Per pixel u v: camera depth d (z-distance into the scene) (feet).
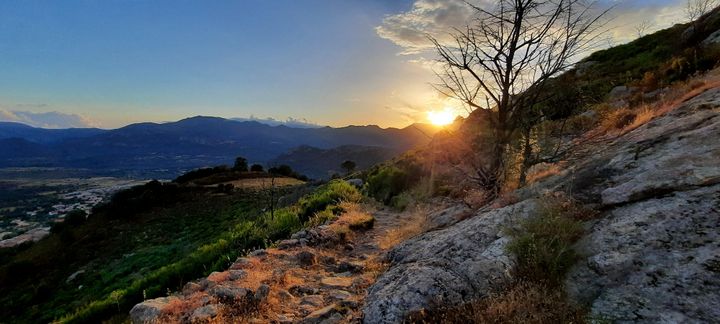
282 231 46.75
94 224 208.85
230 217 164.86
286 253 31.81
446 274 16.12
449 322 13.71
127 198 247.09
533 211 19.22
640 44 108.58
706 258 11.14
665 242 12.68
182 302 21.75
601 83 79.51
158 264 114.32
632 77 75.31
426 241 25.23
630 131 29.07
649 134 23.06
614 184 18.61
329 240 35.55
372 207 57.47
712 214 12.73
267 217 66.64
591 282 12.95
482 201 30.86
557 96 35.78
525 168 29.09
